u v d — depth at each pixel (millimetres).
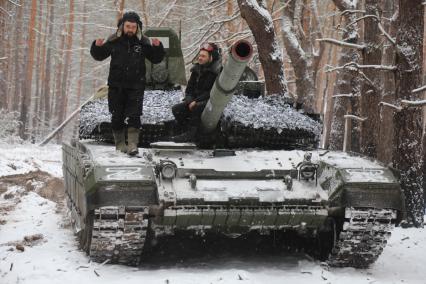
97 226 6785
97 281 6465
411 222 10516
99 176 6699
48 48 43938
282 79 14242
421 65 10414
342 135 21344
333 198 7164
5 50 39844
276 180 7434
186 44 26422
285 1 19141
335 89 31672
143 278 6555
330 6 31828
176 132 8398
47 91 44156
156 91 9867
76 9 46531
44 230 9188
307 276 7008
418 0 10242
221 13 23672
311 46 21875
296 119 8539
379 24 10883
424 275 7379
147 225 6898
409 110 10453
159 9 28141
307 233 7934
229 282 6379
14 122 31938
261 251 8477
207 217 7039
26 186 13812
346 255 7527
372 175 7164
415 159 10547
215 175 7332
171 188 7078
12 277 6473
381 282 6906
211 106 7652
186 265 7492
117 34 7660
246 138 8336
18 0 39906
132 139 7543
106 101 9242
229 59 6734
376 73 14477
